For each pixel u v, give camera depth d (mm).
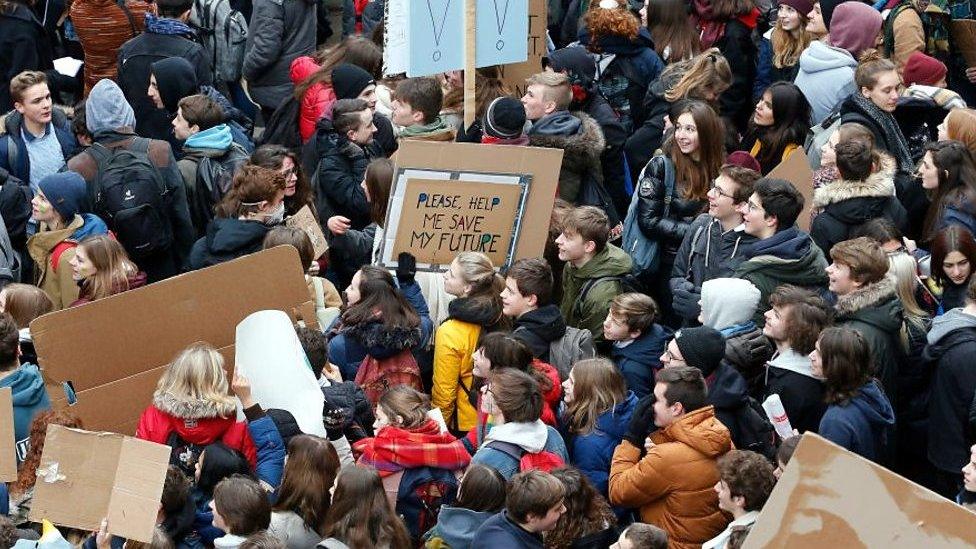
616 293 16078
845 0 22266
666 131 18266
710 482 12969
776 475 12500
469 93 19297
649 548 11445
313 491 12367
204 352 13227
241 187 16891
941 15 22953
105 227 18062
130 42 22016
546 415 14234
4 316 14133
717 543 12117
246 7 27344
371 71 21984
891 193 16516
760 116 19219
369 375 15078
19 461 13992
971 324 14609
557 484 11719
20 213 18797
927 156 17422
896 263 15227
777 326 14234
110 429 14453
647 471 13000
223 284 14789
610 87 21031
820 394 14016
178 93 20828
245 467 13023
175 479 12430
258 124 25859
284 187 17078
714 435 13008
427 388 16000
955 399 14555
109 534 11898
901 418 15375
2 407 12898
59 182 17688
